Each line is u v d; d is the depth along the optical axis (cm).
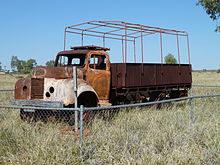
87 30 1059
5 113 845
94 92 782
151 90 1088
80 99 791
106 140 599
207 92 1681
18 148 561
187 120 824
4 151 557
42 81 774
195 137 671
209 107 1009
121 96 989
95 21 947
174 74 1205
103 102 909
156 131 684
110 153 538
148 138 624
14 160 512
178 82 1231
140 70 1020
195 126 746
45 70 809
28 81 753
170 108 1044
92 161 521
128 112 888
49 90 760
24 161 507
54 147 539
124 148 566
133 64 986
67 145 555
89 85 782
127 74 956
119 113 854
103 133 646
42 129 658
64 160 502
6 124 706
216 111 987
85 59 864
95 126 691
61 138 593
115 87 963
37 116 762
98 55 919
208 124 760
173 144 629
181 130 723
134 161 508
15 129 647
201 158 543
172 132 689
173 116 843
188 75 1304
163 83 1138
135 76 995
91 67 920
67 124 720
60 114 766
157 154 545
